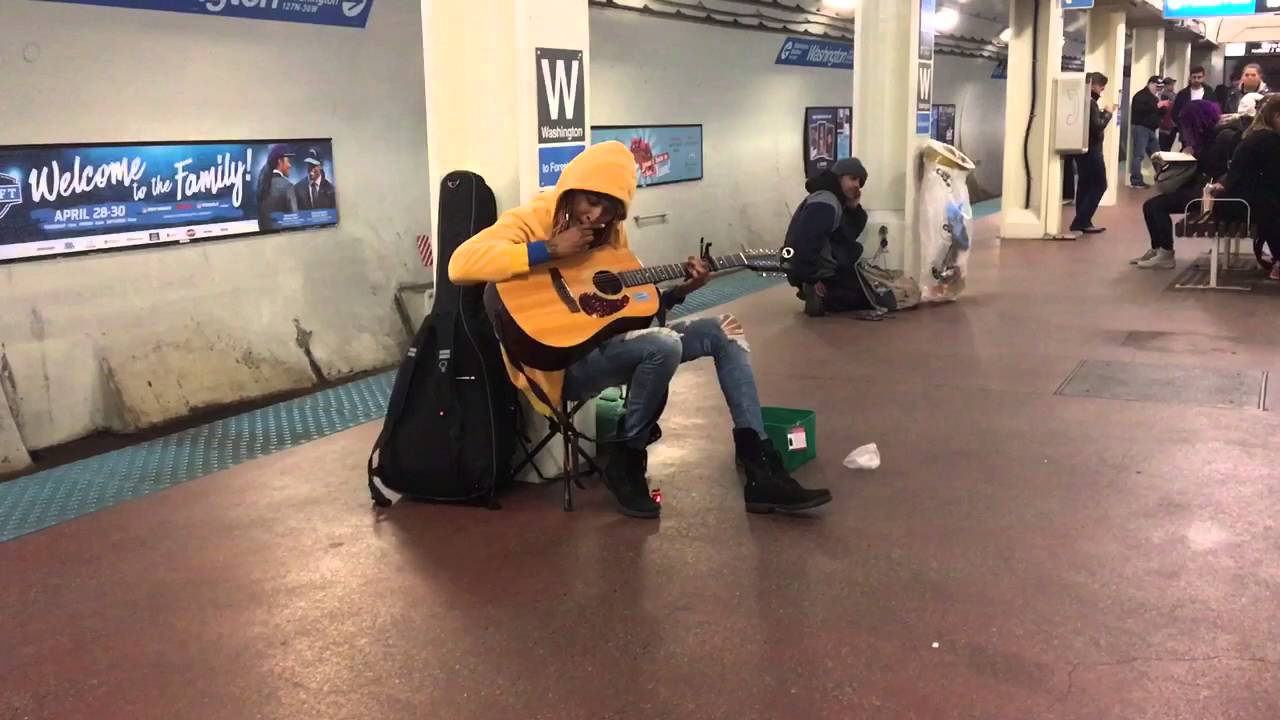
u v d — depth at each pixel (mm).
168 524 3658
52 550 3445
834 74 12250
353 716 2402
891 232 7598
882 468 4000
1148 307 7125
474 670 2590
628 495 3604
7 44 4707
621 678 2527
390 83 6805
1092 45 14586
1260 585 2902
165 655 2709
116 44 5148
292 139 6145
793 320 7117
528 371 3482
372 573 3184
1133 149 17875
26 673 2635
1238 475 3785
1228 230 7629
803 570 3107
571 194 3395
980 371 5473
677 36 9227
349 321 6559
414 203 7078
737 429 3604
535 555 3287
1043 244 10836
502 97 3803
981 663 2531
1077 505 3551
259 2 5816
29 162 4840
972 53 16484
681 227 9578
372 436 4746
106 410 5242
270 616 2914
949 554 3186
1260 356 5586
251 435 5055
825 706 2371
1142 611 2768
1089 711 2312
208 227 5703
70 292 5062
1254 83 12234
